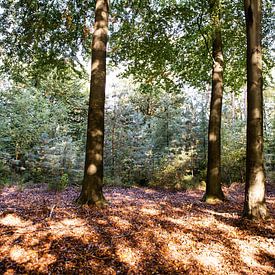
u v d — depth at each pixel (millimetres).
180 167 12961
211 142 8828
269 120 18828
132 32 10875
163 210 6727
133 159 14844
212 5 8836
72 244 4223
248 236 5008
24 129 14883
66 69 10969
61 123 18000
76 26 9742
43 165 12898
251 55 6246
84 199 6785
